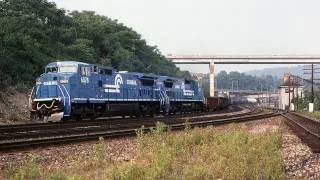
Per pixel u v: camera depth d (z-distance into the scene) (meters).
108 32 86.75
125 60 76.44
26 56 50.56
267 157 13.81
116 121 34.03
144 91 45.81
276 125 36.62
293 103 110.62
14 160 14.83
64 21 68.06
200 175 12.17
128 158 16.14
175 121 36.53
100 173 13.02
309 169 13.36
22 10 60.16
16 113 39.56
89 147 18.64
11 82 46.47
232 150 16.03
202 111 68.38
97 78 36.81
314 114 63.09
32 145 17.94
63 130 24.61
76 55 61.38
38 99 33.47
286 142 22.31
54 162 15.01
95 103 36.44
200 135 21.52
